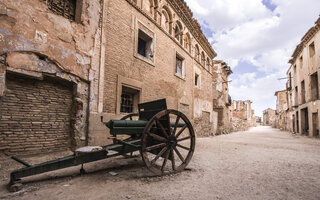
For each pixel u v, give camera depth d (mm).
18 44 3912
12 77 4051
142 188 2672
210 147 7379
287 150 6801
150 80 8125
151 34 8430
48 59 4438
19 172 2500
